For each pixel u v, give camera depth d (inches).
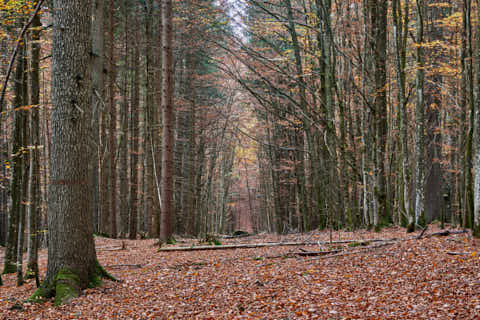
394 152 739.4
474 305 238.4
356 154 747.4
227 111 1063.0
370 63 757.9
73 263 323.3
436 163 785.6
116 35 946.1
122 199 999.6
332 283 322.0
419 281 302.0
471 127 472.7
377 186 658.8
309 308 265.0
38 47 376.2
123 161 991.6
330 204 626.5
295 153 904.3
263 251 501.4
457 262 331.3
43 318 271.0
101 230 848.3
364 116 764.0
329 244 514.6
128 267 443.2
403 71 633.0
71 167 323.0
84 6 327.6
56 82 322.3
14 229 474.6
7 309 289.7
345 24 740.0
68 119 322.0
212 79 996.6
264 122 995.3
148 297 315.3
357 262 382.0
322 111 711.7
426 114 786.8
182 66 1047.0
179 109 974.4
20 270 381.1
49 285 318.3
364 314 246.1
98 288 329.1
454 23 651.5
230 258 460.8
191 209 1005.2
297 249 496.4
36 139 373.4
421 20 581.0
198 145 1157.1
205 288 333.7
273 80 735.1
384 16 703.7
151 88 897.5
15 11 371.2
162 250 548.4
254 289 322.0
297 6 866.8
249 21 683.4
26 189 419.5
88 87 332.2
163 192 621.6
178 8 727.1
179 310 281.3
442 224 570.9
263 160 1322.6
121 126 1103.0
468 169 473.7
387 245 446.3
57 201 323.0
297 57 707.4
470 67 483.5
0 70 518.0
